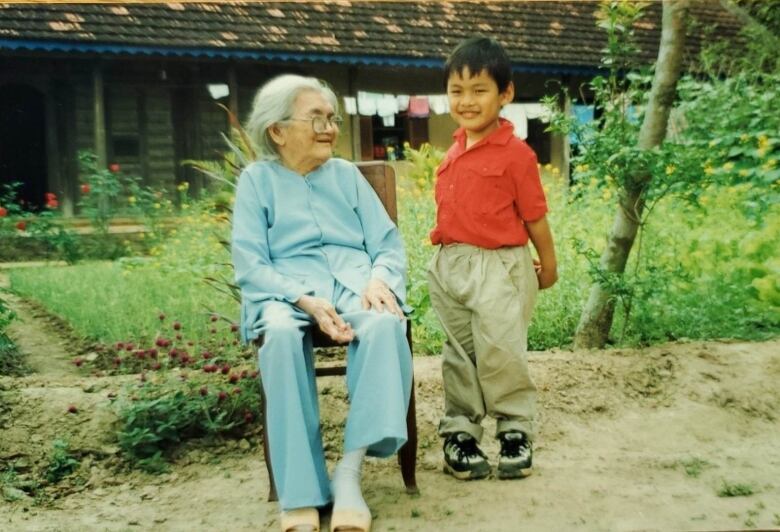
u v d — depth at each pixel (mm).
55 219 11367
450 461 3039
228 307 5727
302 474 2510
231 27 12891
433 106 15023
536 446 3457
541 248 3113
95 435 3434
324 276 2891
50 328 5855
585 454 3350
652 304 5027
